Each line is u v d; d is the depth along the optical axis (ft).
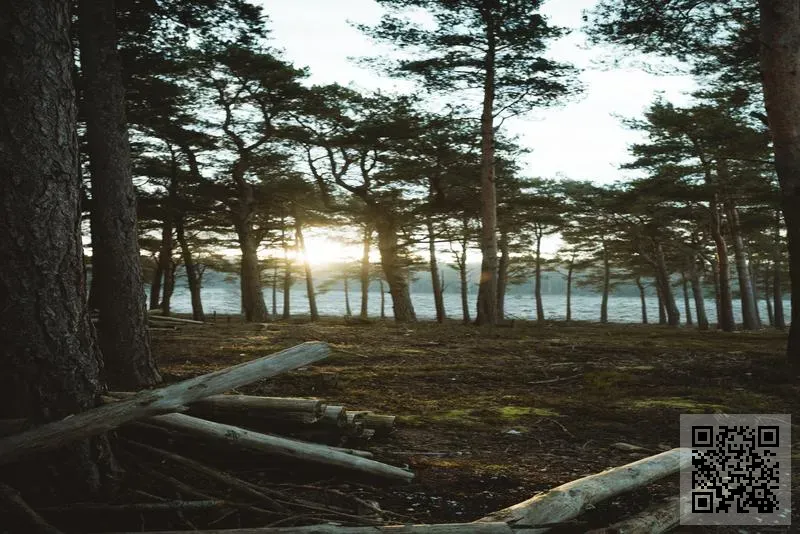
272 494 11.73
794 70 30.86
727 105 79.00
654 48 41.81
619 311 375.04
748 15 39.75
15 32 10.88
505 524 9.84
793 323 32.17
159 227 103.65
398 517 11.46
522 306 452.76
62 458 10.80
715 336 61.41
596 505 12.16
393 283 91.97
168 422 12.34
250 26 31.55
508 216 107.24
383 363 35.29
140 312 22.43
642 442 18.25
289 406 14.16
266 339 48.06
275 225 118.93
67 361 11.13
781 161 31.50
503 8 60.13
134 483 11.46
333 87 81.87
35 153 10.95
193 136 83.30
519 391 26.78
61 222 11.25
